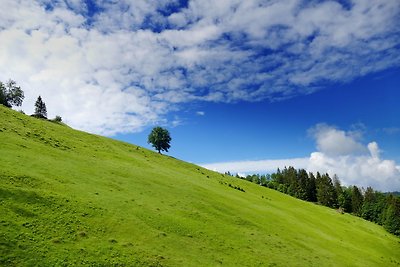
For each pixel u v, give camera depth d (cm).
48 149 6469
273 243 5297
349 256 5947
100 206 4544
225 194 7969
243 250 4647
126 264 3431
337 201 19825
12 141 6041
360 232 9338
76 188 4884
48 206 4069
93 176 5756
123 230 4128
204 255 4134
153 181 6750
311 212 10275
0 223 3422
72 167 5844
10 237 3259
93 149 8225
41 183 4588
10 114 8350
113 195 5125
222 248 4503
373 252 7156
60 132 8906
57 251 3300
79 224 3931
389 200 16725
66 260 3212
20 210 3788
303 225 7388
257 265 4269
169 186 6731
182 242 4309
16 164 4966
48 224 3716
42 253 3195
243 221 5953
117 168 6881
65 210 4112
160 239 4194
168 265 3628
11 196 3981
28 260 3044
